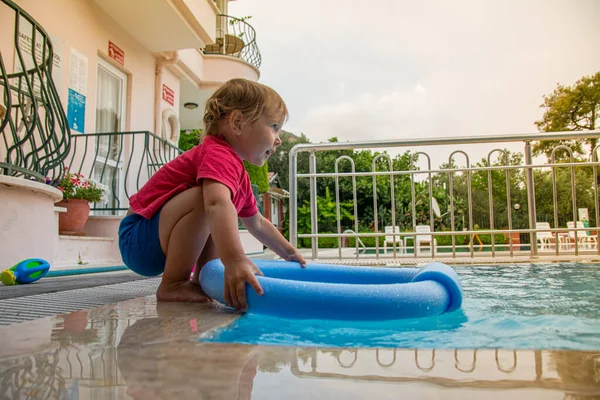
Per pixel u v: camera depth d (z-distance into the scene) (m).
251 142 1.50
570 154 3.71
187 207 1.37
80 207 4.17
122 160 6.21
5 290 1.80
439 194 4.79
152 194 1.49
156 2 5.60
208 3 6.85
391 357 0.63
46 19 4.57
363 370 0.55
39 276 2.25
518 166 3.79
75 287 1.95
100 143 5.76
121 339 0.75
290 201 4.05
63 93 4.84
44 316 1.06
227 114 1.47
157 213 1.45
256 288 1.09
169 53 7.25
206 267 1.38
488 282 1.99
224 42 10.33
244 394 0.45
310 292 1.03
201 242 1.41
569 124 21.89
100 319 1.00
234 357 0.62
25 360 0.60
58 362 0.59
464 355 0.64
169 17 5.97
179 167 1.49
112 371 0.54
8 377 0.52
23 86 4.08
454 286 1.17
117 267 3.59
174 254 1.40
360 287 1.05
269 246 1.83
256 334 0.82
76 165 5.03
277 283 1.08
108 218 4.62
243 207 1.70
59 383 0.49
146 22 6.08
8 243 2.55
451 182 3.87
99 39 5.65
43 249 2.86
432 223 3.85
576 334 0.82
